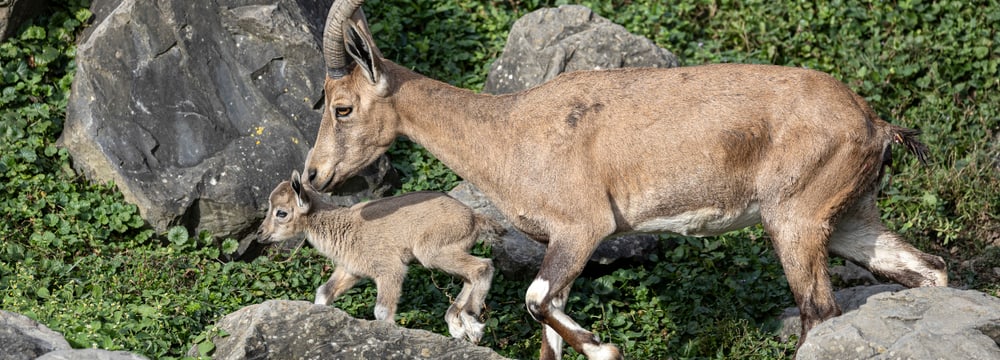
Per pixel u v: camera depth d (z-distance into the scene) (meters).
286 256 17.75
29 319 12.78
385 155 18.81
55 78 19.58
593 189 13.58
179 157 17.94
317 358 12.95
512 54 20.39
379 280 15.79
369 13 22.81
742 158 13.44
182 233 17.38
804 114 13.30
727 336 16.12
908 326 12.66
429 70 21.77
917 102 22.02
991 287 18.02
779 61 22.58
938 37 22.41
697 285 17.30
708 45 22.83
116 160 17.80
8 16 19.22
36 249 16.64
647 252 17.97
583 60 19.94
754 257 17.94
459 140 14.22
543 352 14.58
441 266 15.61
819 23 22.88
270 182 17.91
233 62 18.58
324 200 18.03
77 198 17.52
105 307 14.67
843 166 13.31
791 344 16.00
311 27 19.28
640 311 17.02
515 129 13.94
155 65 18.34
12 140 18.25
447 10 23.22
